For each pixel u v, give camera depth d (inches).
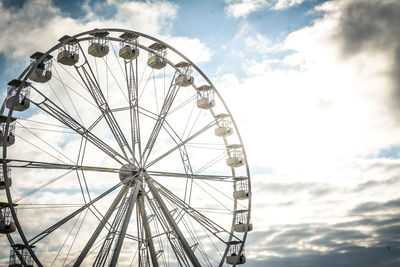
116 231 1322.6
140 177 1418.6
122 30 1461.6
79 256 1266.0
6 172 1202.6
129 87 1475.1
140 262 1454.2
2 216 1266.0
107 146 1386.6
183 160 1508.4
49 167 1300.4
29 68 1336.1
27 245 1186.0
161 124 1485.0
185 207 1477.6
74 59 1378.0
